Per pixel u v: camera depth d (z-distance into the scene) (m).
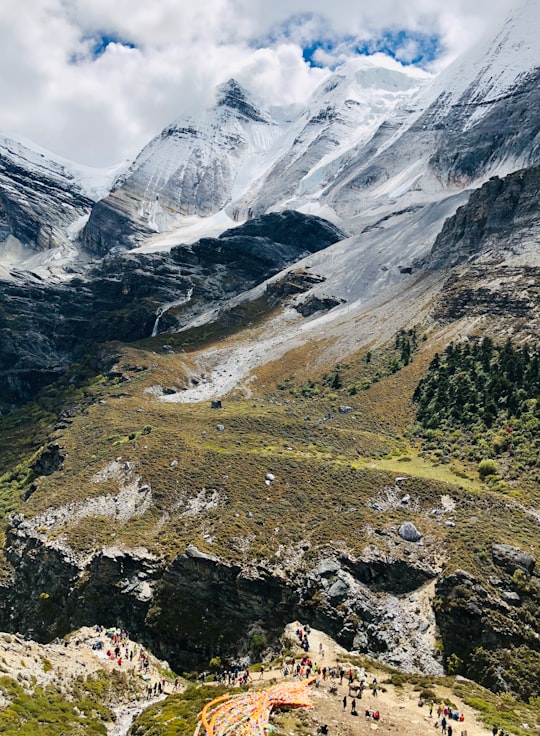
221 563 91.69
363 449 134.38
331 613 83.81
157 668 79.38
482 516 96.56
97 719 58.47
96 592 97.94
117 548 100.75
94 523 112.12
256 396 186.12
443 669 75.69
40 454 159.75
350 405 161.25
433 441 131.88
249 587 89.12
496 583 81.81
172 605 91.94
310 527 99.12
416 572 87.25
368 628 81.81
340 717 53.38
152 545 101.62
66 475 136.62
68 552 105.44
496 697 65.81
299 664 70.69
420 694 61.84
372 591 87.06
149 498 116.06
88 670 69.06
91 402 195.38
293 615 86.00
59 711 56.09
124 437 148.50
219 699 58.19
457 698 62.59
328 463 120.88
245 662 82.62
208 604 90.81
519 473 109.25
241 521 102.50
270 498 109.69
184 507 111.62
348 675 66.19
